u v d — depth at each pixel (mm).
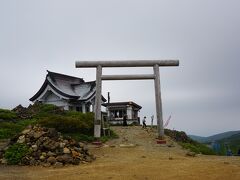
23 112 39594
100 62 30844
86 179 12906
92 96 48656
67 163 16922
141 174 13719
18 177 13484
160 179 12742
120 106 54406
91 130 31562
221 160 17797
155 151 23172
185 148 26438
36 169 15758
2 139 27109
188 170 14383
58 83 48156
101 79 30797
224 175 13227
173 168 14945
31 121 33656
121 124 50438
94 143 26547
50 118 30375
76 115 35125
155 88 31219
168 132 35219
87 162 17688
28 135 19078
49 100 48656
